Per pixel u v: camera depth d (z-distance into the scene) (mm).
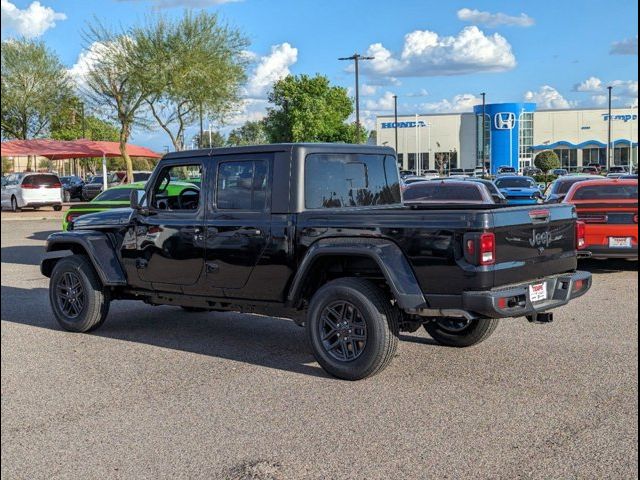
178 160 7379
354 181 6988
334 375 6117
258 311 6828
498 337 7488
